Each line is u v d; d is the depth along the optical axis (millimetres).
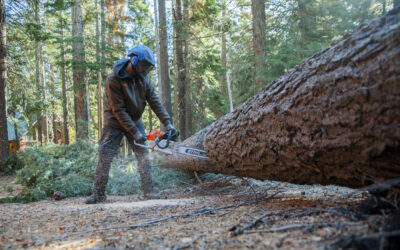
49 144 6805
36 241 1984
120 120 4098
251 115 2824
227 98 12391
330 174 2254
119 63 4027
